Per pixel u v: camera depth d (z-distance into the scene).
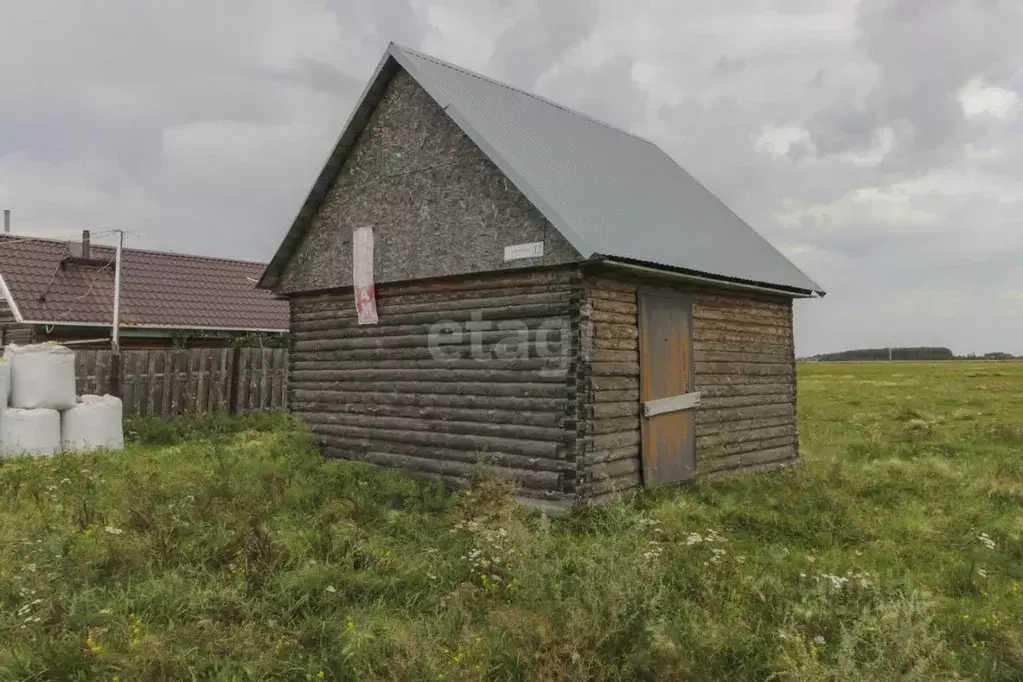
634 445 10.14
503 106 12.12
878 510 9.60
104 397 13.26
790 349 14.19
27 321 18.25
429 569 6.69
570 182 10.70
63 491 9.22
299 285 13.25
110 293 20.56
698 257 10.95
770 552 7.71
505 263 10.05
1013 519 9.21
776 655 5.19
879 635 5.11
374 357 12.03
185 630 5.27
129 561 6.70
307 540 7.21
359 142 12.24
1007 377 40.78
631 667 4.88
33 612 5.56
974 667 5.15
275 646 5.20
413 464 11.25
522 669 4.91
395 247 11.59
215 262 24.62
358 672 4.86
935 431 17.83
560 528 8.64
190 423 15.15
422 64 11.48
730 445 12.14
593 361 9.48
